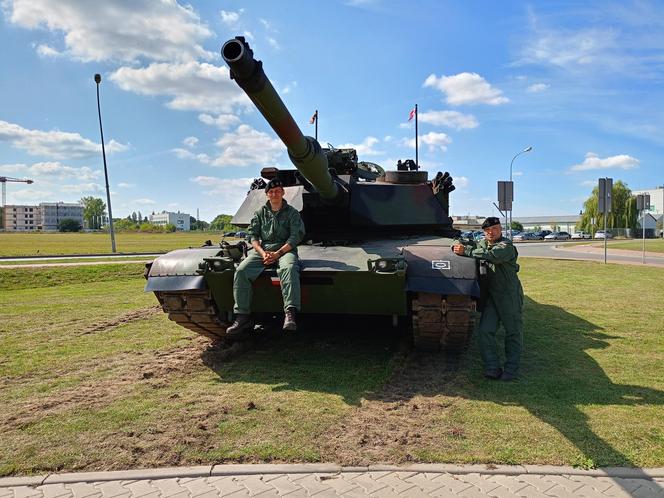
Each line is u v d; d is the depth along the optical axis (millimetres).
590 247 43625
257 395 6336
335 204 8625
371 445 4875
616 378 6883
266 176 8305
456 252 6910
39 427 5379
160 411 5801
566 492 4020
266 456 4648
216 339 9109
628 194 80875
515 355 6914
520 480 4215
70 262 25344
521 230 101438
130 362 7902
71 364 7805
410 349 8359
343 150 10062
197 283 7012
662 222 88125
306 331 9742
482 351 6977
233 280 6969
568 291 15172
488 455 4625
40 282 19797
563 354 8109
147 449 4832
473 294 6496
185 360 7977
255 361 7859
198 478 4305
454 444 4867
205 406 5957
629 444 4836
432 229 10023
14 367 7648
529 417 5527
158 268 7328
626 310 11922
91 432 5242
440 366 7535
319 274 6793
